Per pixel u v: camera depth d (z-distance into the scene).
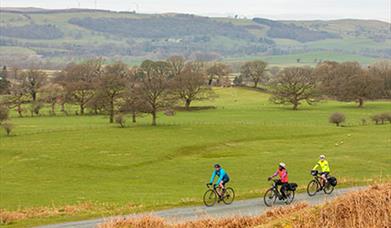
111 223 23.94
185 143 104.38
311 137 113.69
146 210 38.16
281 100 186.50
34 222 35.53
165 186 64.56
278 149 98.56
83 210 40.91
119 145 101.50
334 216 19.05
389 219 18.66
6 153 95.50
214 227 23.64
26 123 144.00
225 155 94.19
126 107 138.38
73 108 190.50
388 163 78.44
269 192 38.88
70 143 104.50
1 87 191.12
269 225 19.91
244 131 121.62
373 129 124.19
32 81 180.38
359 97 186.00
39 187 65.75
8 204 51.44
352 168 73.81
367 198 19.45
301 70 190.50
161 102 137.25
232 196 41.78
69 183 70.00
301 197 41.50
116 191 59.81
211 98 198.62
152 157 90.44
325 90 193.75
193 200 42.03
